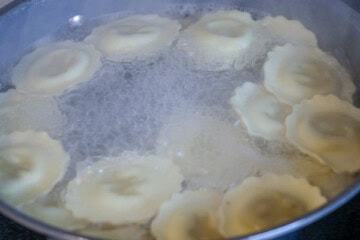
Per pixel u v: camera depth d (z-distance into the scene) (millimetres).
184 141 355
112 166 343
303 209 310
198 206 315
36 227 258
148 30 435
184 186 326
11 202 323
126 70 411
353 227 322
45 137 362
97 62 417
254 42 424
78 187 331
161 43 428
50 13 428
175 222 307
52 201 325
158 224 307
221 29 430
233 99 380
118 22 449
